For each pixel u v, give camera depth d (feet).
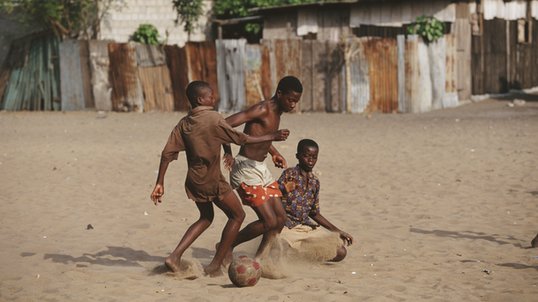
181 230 30.60
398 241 28.60
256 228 23.90
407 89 85.15
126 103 92.43
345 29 97.09
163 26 114.32
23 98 94.43
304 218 25.50
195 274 23.12
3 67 94.94
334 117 82.94
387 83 86.12
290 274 23.50
